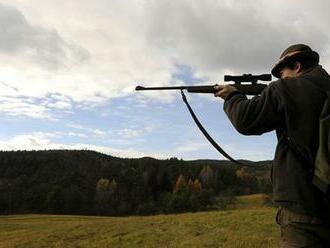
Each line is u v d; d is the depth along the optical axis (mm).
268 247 23672
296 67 3703
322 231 3238
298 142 3318
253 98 3508
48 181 145250
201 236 29266
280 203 3369
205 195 115438
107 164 158625
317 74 3527
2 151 164625
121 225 37688
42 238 35000
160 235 31422
